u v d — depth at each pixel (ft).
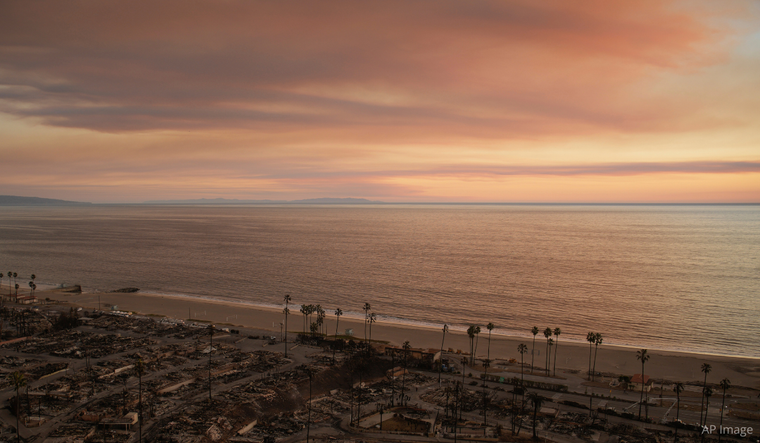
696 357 602.85
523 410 433.89
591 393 476.13
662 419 413.80
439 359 574.56
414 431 387.14
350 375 516.73
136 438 357.20
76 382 464.24
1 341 594.24
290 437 371.15
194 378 483.92
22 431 362.53
